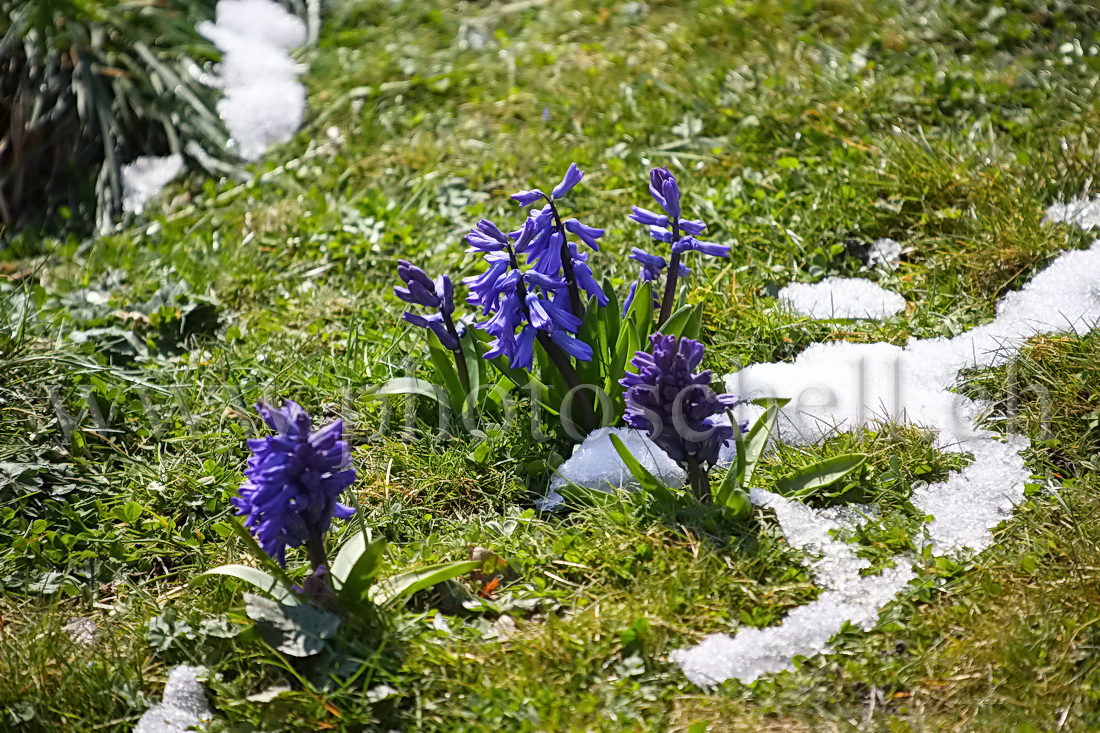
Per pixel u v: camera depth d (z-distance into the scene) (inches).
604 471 70.3
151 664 66.1
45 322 78.2
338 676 65.1
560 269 70.7
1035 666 64.6
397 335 76.2
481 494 70.8
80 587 68.7
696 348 66.9
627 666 65.2
